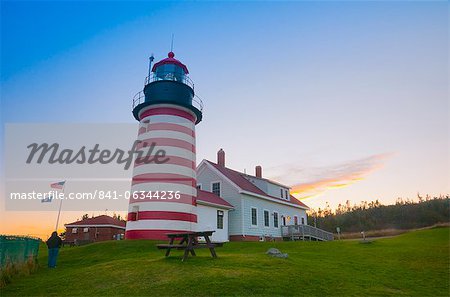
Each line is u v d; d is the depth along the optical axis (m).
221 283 9.60
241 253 16.64
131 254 17.44
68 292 9.98
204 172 32.88
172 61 24.53
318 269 12.15
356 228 69.12
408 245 19.56
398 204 71.50
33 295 10.02
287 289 9.43
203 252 17.16
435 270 12.89
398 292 9.91
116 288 9.84
